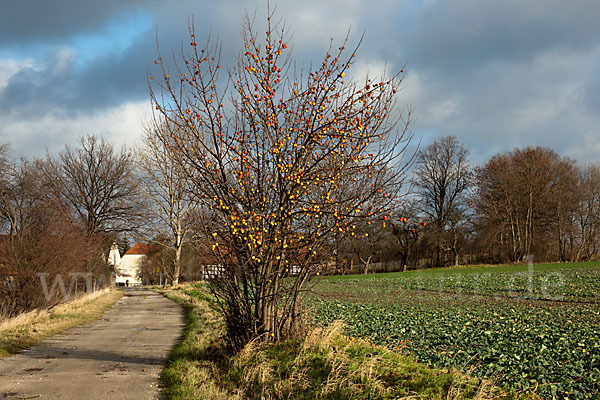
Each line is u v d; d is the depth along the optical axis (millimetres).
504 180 59656
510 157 61750
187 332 15172
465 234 62125
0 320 15906
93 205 47344
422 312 20516
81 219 37281
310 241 9039
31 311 17812
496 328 15320
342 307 22609
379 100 8633
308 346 8266
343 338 9258
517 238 62094
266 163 8945
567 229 61062
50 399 7141
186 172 9031
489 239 61094
